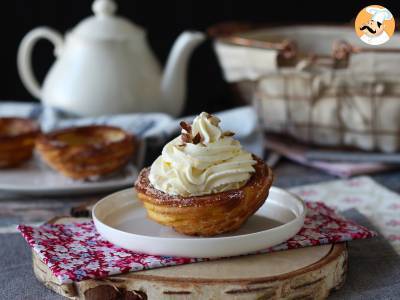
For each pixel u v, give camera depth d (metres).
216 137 0.49
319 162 0.73
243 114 0.77
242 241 0.45
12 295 0.47
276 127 0.76
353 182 0.68
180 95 0.85
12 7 1.04
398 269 0.49
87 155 0.66
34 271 0.49
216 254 0.45
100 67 0.81
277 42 0.85
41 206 0.64
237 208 0.47
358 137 0.72
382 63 0.67
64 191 0.65
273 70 0.72
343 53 0.67
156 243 0.45
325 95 0.71
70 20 1.05
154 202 0.48
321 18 1.05
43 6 1.04
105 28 0.81
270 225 0.50
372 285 0.47
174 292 0.43
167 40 1.07
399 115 0.69
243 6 1.05
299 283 0.44
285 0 1.05
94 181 0.67
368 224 0.57
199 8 1.05
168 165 0.49
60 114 0.81
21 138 0.70
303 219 0.48
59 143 0.67
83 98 0.81
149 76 0.83
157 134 0.73
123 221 0.52
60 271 0.43
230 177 0.47
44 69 1.07
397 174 0.72
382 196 0.63
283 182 0.70
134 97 0.82
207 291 0.43
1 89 1.07
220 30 0.82
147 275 0.44
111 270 0.43
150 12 1.05
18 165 0.72
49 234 0.50
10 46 1.06
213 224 0.47
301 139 0.75
